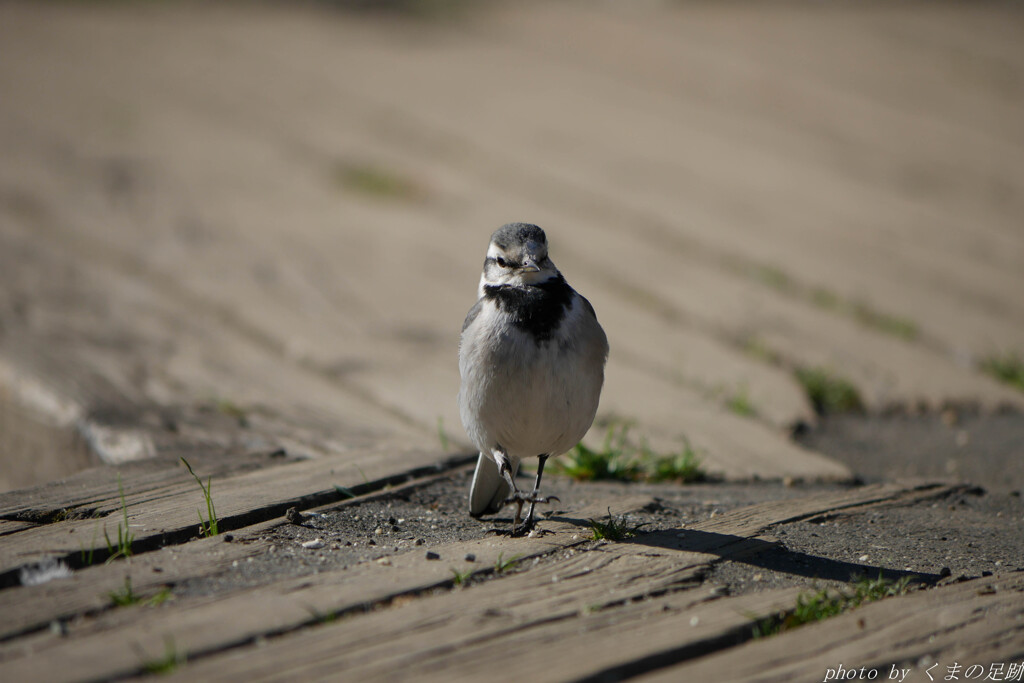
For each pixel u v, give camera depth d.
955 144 23.41
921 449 9.97
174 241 17.53
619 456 9.04
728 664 4.91
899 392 11.67
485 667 4.75
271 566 6.03
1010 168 21.91
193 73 29.19
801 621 5.46
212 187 20.73
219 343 13.05
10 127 23.89
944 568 6.39
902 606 5.61
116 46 32.34
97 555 6.05
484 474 7.19
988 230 18.48
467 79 28.73
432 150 23.12
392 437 9.45
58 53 31.23
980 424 10.81
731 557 6.47
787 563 6.43
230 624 5.11
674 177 21.30
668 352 12.98
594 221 18.94
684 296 15.23
